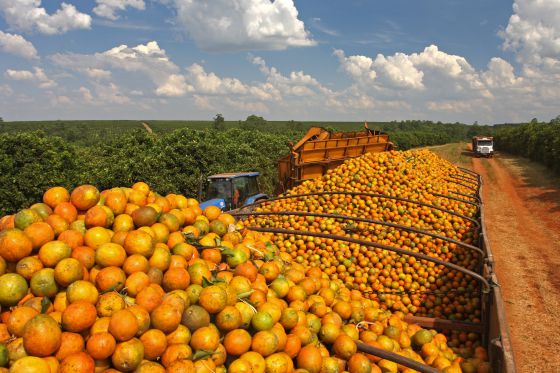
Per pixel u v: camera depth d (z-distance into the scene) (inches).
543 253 604.7
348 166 497.4
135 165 952.9
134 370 139.3
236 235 235.3
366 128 840.9
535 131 2172.7
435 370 174.7
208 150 1068.5
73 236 170.4
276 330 168.9
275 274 207.3
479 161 2112.5
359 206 418.9
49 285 151.6
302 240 358.9
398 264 332.5
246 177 725.3
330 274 331.6
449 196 482.6
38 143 848.9
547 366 310.2
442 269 330.3
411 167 543.8
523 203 1013.8
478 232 372.5
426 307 316.8
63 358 134.0
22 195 785.6
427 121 7426.2
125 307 151.5
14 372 124.3
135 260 165.9
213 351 150.9
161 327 147.7
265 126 4271.7
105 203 194.4
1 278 147.8
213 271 188.4
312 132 786.2
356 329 208.7
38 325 130.3
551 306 416.5
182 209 225.0
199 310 156.3
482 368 213.0
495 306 218.2
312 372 169.9
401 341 222.4
